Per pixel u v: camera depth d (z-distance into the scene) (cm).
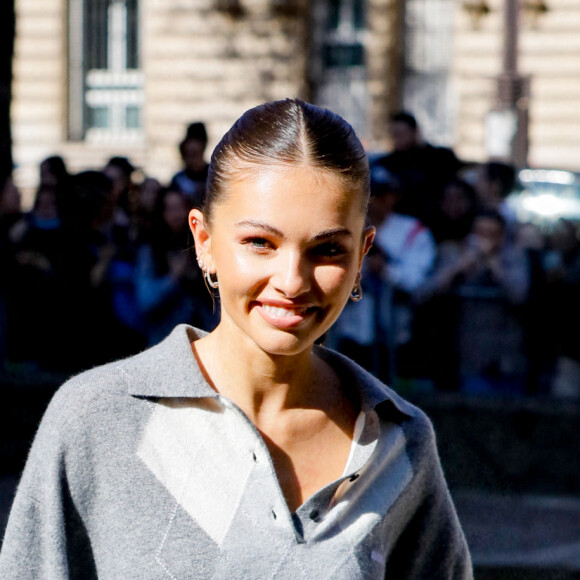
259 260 322
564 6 2577
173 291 1130
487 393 1143
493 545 988
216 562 323
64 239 1198
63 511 332
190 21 2728
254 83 2719
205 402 339
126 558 325
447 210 1155
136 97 2808
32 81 2811
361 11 2712
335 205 317
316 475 350
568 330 1144
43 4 2797
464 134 2644
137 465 330
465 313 1131
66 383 346
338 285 323
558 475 1123
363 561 338
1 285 1205
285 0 2695
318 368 365
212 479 331
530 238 1146
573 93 2581
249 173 320
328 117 326
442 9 2678
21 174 2598
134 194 1224
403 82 2702
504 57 1858
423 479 368
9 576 334
